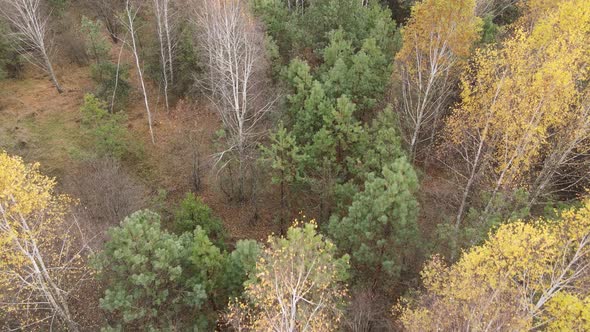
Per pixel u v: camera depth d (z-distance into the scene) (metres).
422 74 25.02
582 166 21.62
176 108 33.22
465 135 22.42
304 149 23.19
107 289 15.80
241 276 16.95
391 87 26.98
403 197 16.73
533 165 20.73
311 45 29.91
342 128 22.34
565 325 12.38
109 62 32.47
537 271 13.17
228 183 28.50
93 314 18.00
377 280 18.45
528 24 26.97
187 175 29.25
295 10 35.50
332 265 15.20
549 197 21.20
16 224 14.68
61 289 16.83
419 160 27.67
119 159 27.19
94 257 15.89
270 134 23.88
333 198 22.31
